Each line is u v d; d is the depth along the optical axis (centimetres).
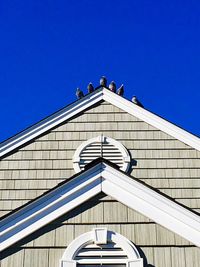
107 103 1027
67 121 1005
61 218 625
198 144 970
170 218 622
